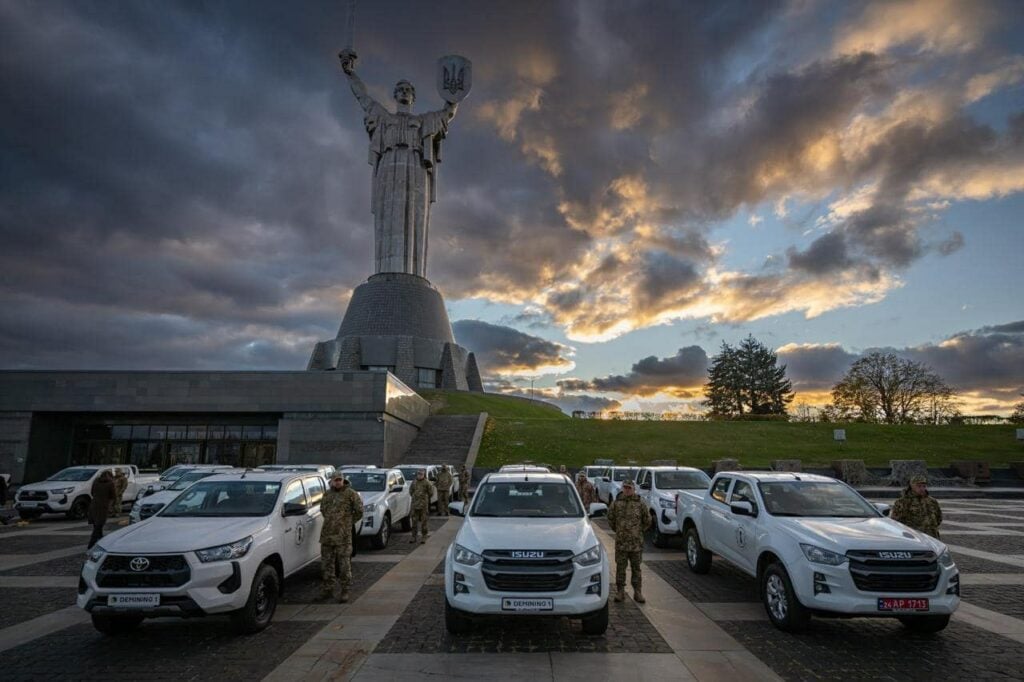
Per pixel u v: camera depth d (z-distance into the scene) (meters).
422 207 72.56
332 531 8.77
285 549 8.12
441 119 73.06
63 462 36.12
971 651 6.54
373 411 34.88
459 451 40.22
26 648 6.71
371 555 12.64
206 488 8.65
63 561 12.28
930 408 70.44
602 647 6.59
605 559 6.89
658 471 15.29
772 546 7.43
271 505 8.30
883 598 6.48
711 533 9.82
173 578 6.52
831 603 6.55
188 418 36.66
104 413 36.25
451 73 73.75
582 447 42.09
